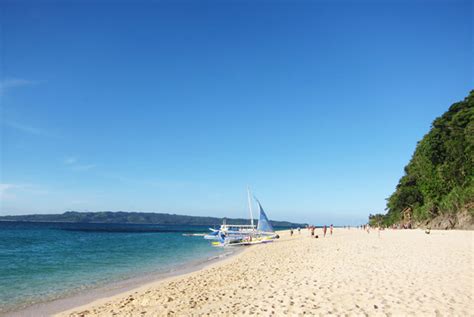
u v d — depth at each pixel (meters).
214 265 27.16
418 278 13.33
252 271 20.47
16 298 15.57
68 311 12.89
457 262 17.30
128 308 12.47
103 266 27.30
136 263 29.44
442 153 76.06
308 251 30.97
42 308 13.59
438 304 9.60
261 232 65.25
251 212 73.69
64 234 83.56
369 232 69.94
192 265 27.77
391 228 90.56
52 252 39.34
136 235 85.81
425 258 19.14
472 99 83.44
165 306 12.16
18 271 24.44
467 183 63.88
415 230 66.25
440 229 63.75
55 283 19.52
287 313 9.54
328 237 54.72
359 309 9.43
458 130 75.69
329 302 10.36
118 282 19.72
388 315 8.81
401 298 10.39
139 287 17.80
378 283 12.72
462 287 11.66
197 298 13.20
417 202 83.75
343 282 13.32
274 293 12.40
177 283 17.77
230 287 15.25
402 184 93.19
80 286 18.55
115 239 66.44
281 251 34.16
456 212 61.69
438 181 72.62
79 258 33.25
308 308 9.84
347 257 22.20
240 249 44.75
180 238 74.12
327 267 18.30
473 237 37.59
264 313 9.72
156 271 24.41
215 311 10.61
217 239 65.75
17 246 47.53
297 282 14.38
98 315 11.56
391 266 16.80
